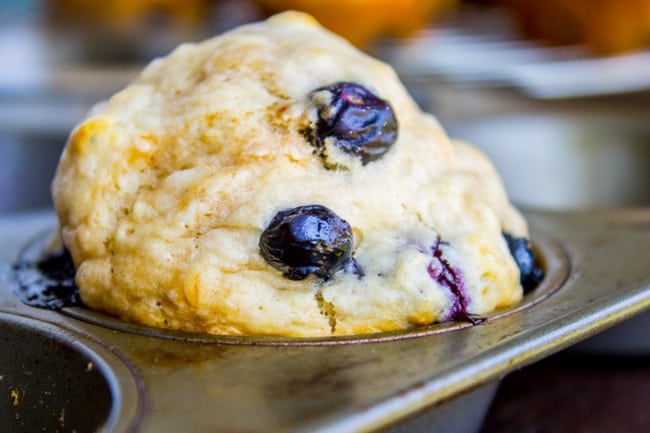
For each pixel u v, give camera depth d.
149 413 0.17
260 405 0.17
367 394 0.17
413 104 0.22
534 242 0.23
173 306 0.19
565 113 0.36
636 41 0.46
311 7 0.42
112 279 0.20
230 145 0.20
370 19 0.43
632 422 0.21
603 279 0.21
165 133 0.20
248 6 0.50
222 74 0.21
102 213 0.20
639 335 0.22
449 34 0.53
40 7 0.67
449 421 0.19
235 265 0.19
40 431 0.19
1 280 0.21
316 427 0.16
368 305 0.19
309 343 0.19
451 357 0.18
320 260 0.19
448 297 0.19
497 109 0.37
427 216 0.20
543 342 0.18
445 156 0.21
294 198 0.19
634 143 0.35
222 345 0.19
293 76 0.20
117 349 0.18
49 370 0.19
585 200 0.33
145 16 0.62
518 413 0.21
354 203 0.20
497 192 0.22
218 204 0.19
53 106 0.37
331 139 0.20
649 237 0.23
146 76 0.22
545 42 0.49
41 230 0.24
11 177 0.34
